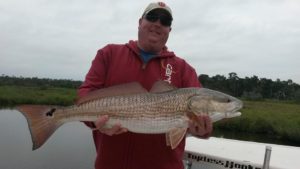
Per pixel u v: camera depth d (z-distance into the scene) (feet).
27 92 46.39
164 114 3.05
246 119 21.94
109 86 3.28
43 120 2.96
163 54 3.46
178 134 3.04
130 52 3.44
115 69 3.40
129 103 3.02
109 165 3.33
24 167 10.27
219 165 4.65
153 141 3.28
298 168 4.28
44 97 40.06
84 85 3.36
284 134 20.48
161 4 3.46
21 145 13.79
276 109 34.81
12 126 18.75
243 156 4.72
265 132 21.56
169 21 3.41
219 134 20.22
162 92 3.08
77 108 3.04
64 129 16.58
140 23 3.56
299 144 19.43
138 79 3.37
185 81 3.52
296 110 33.76
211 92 3.17
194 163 4.86
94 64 3.46
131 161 3.29
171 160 3.33
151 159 3.29
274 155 4.93
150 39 3.38
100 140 3.40
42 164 10.60
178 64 3.53
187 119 3.08
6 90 47.06
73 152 12.26
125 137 3.30
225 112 3.15
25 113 2.92
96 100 3.05
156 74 3.40
